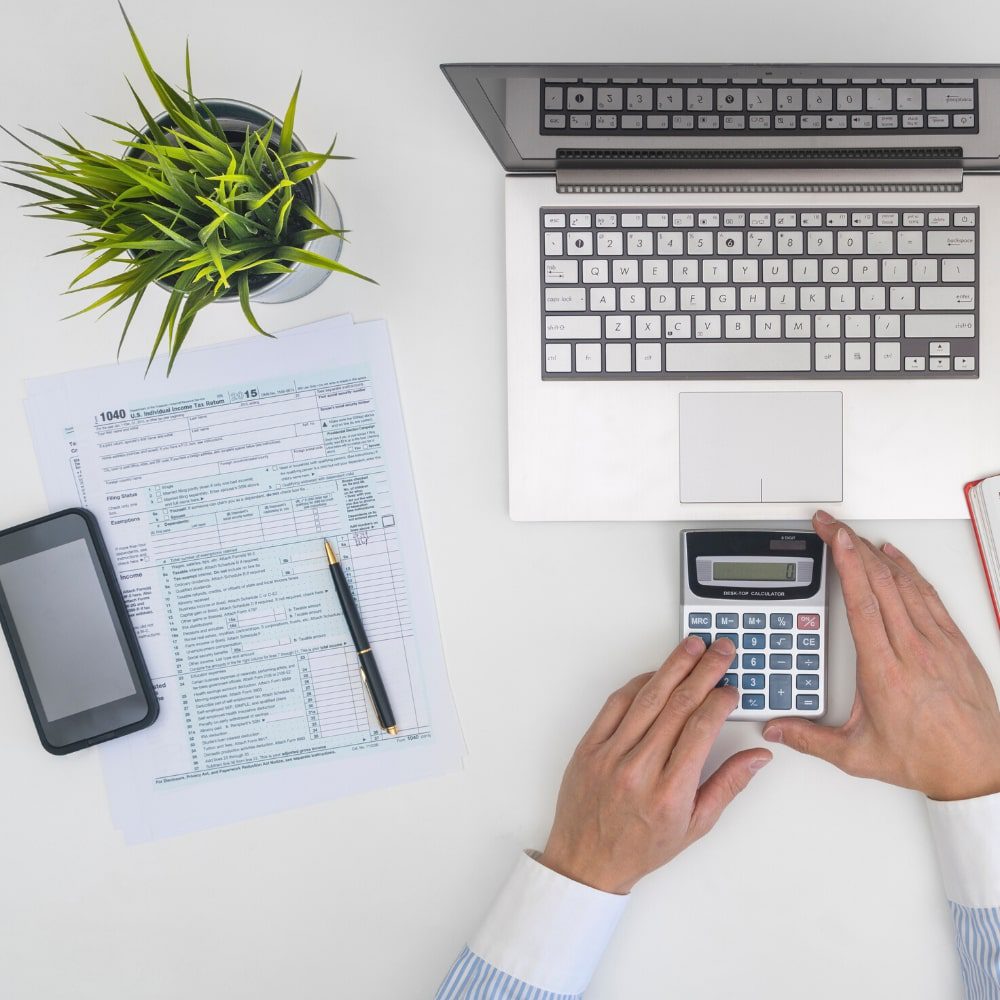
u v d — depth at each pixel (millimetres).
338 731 636
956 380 603
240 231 484
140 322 629
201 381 629
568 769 603
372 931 638
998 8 603
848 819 625
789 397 606
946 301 597
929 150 556
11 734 641
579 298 601
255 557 636
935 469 606
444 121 616
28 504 637
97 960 644
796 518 610
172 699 638
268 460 632
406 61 614
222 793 639
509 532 630
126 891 642
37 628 625
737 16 607
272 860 639
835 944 627
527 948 576
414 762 634
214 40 617
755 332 602
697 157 569
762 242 596
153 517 635
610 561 629
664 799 561
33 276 629
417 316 625
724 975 630
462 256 622
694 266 598
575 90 513
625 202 596
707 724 569
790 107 521
